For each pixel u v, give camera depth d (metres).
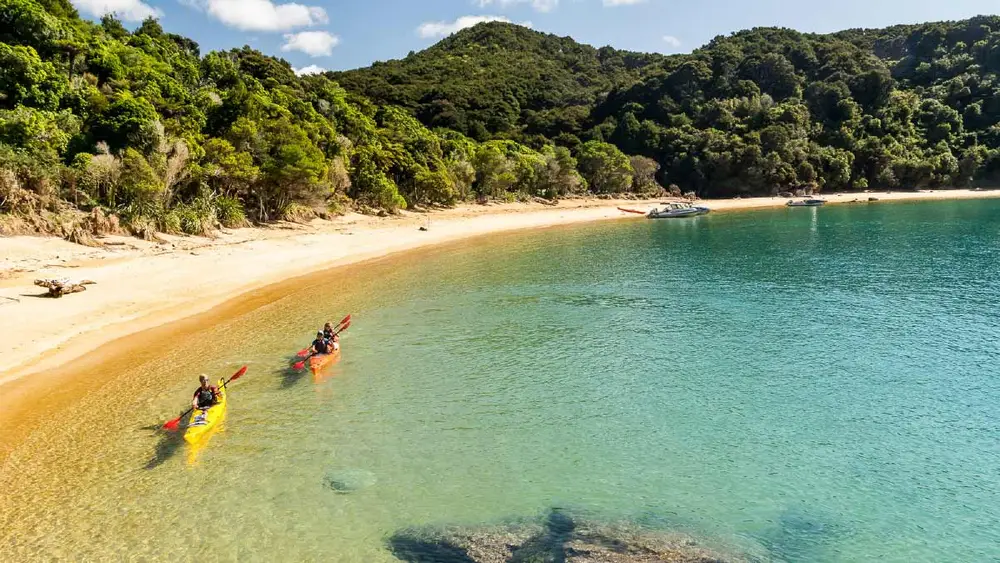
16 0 52.38
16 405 17.27
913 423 16.98
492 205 87.50
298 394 18.95
